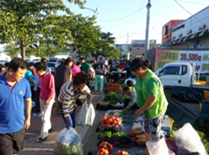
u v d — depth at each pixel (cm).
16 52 4344
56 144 311
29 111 300
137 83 320
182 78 955
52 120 581
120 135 420
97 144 391
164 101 304
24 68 256
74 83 335
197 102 770
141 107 309
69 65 611
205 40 1739
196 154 340
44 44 1080
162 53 1350
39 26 927
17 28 866
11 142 269
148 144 306
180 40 2242
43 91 436
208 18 1652
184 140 354
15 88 263
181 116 663
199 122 584
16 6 980
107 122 460
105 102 706
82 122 381
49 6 994
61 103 362
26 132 488
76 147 306
